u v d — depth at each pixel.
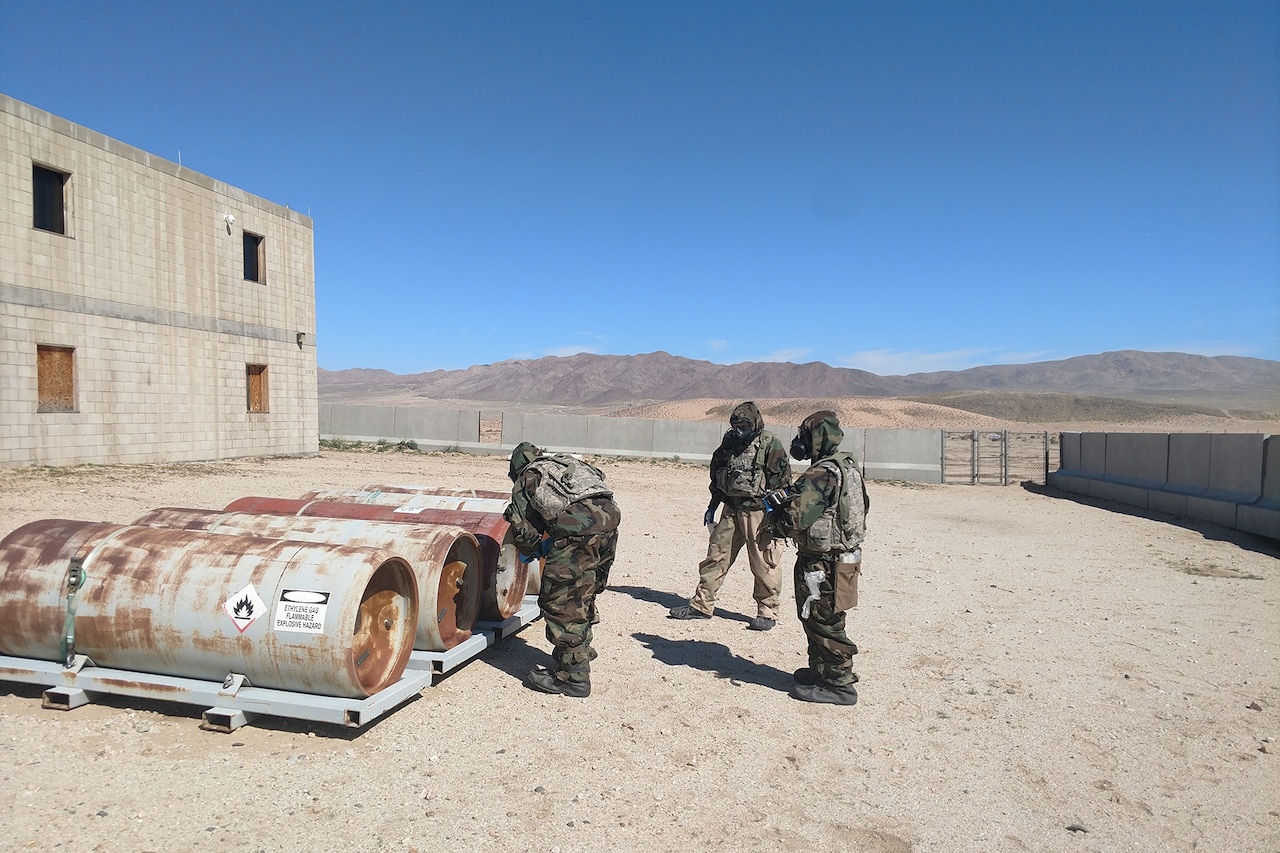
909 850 3.41
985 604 7.88
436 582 5.23
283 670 4.27
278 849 3.18
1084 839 3.54
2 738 4.09
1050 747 4.52
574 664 5.08
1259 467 12.62
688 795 3.82
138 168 17.39
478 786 3.81
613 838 3.39
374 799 3.62
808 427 5.09
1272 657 6.23
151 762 3.88
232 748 4.09
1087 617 7.43
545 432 26.02
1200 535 12.50
